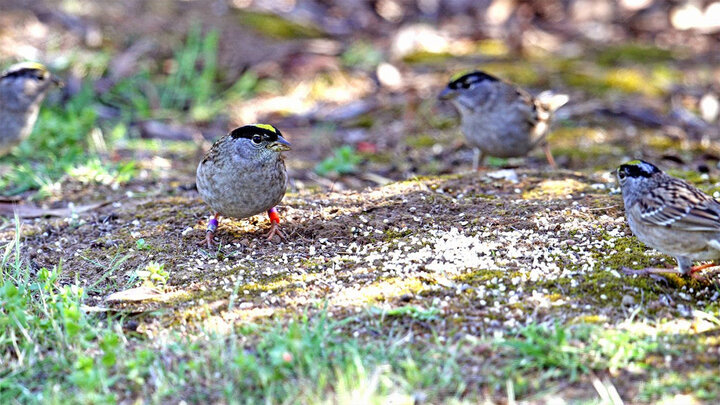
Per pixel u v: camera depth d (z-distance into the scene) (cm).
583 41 2077
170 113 1667
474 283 859
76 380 704
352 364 709
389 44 2027
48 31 1872
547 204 1064
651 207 844
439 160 1448
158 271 888
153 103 1694
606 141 1481
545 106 1337
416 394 688
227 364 730
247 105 1711
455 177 1198
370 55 1916
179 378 718
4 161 1394
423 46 2005
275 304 836
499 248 940
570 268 888
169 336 787
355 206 1073
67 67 1748
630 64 1905
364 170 1395
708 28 2152
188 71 1781
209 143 1534
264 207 968
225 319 810
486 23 2180
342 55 1922
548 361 718
